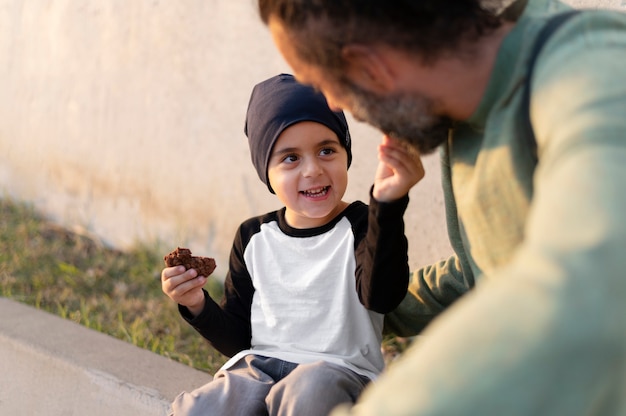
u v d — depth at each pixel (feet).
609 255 2.52
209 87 10.62
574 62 3.26
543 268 2.59
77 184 12.53
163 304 10.25
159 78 11.19
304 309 6.01
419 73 3.60
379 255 5.18
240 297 6.40
